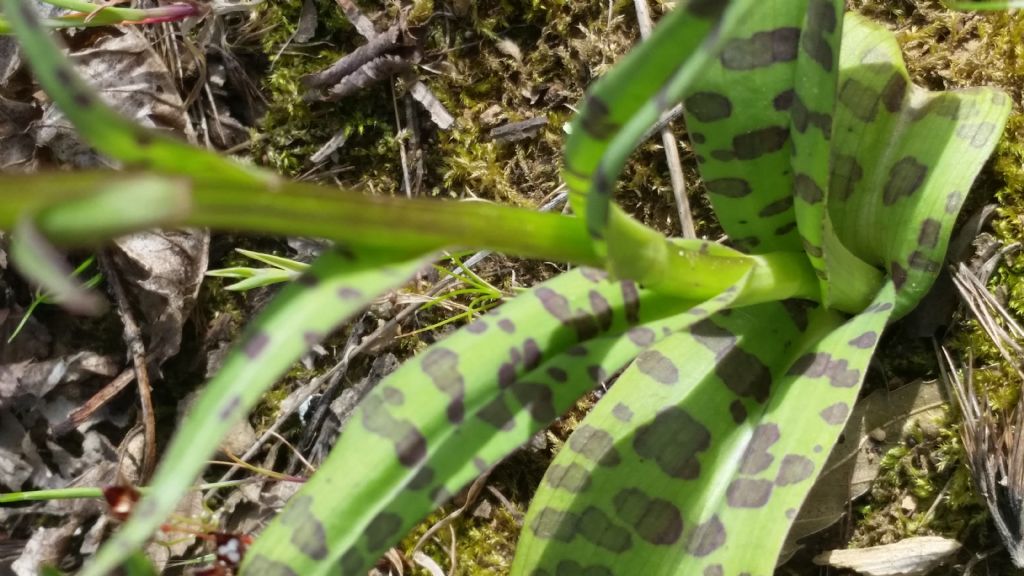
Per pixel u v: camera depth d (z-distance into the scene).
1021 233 0.20
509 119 0.24
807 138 0.16
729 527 0.17
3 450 0.23
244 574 0.15
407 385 0.15
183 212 0.10
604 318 0.16
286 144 0.24
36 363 0.24
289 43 0.24
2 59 0.24
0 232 0.24
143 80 0.24
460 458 0.15
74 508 0.23
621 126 0.13
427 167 0.24
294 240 0.24
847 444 0.20
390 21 0.24
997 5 0.16
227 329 0.24
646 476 0.17
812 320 0.18
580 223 0.14
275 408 0.24
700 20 0.12
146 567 0.14
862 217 0.19
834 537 0.20
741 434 0.18
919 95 0.19
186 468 0.12
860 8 0.22
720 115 0.17
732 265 0.16
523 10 0.23
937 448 0.20
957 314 0.20
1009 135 0.20
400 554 0.22
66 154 0.24
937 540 0.19
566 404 0.15
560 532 0.18
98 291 0.24
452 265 0.23
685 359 0.18
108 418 0.24
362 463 0.15
